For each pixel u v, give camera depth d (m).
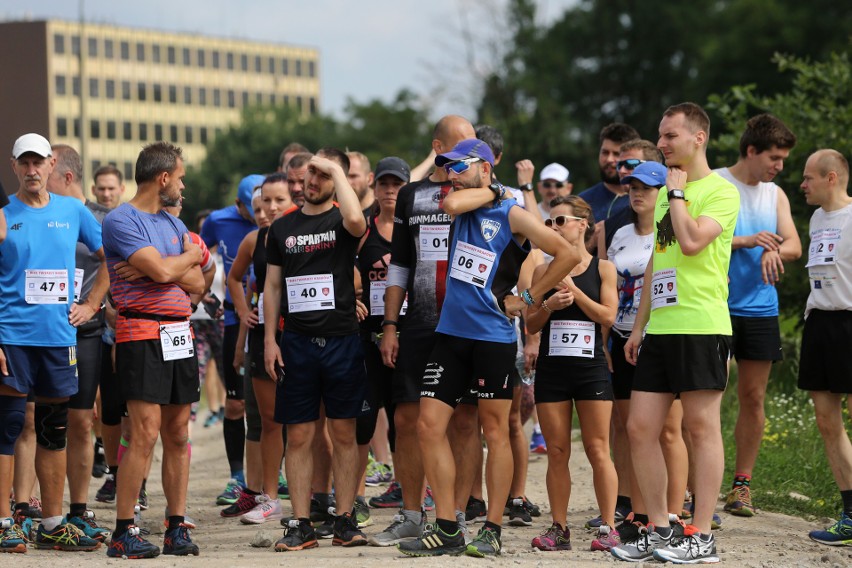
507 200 10.77
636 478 10.98
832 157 12.53
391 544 11.71
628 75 80.12
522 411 15.11
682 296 10.66
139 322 11.30
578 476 16.75
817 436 16.98
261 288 13.88
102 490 15.70
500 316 10.73
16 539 11.57
